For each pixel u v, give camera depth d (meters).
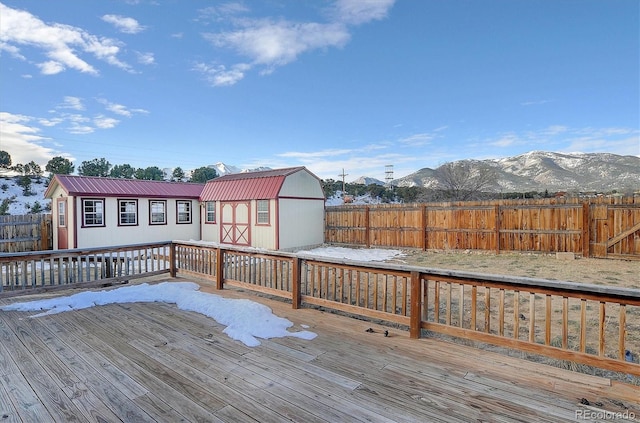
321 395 2.23
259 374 2.55
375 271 3.73
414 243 12.02
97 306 4.53
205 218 15.05
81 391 2.28
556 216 9.55
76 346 3.12
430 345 3.17
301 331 3.55
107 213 12.17
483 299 5.74
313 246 13.84
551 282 2.62
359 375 2.54
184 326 3.71
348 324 3.79
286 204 12.70
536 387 2.35
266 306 4.48
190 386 2.36
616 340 3.85
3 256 4.71
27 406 2.08
